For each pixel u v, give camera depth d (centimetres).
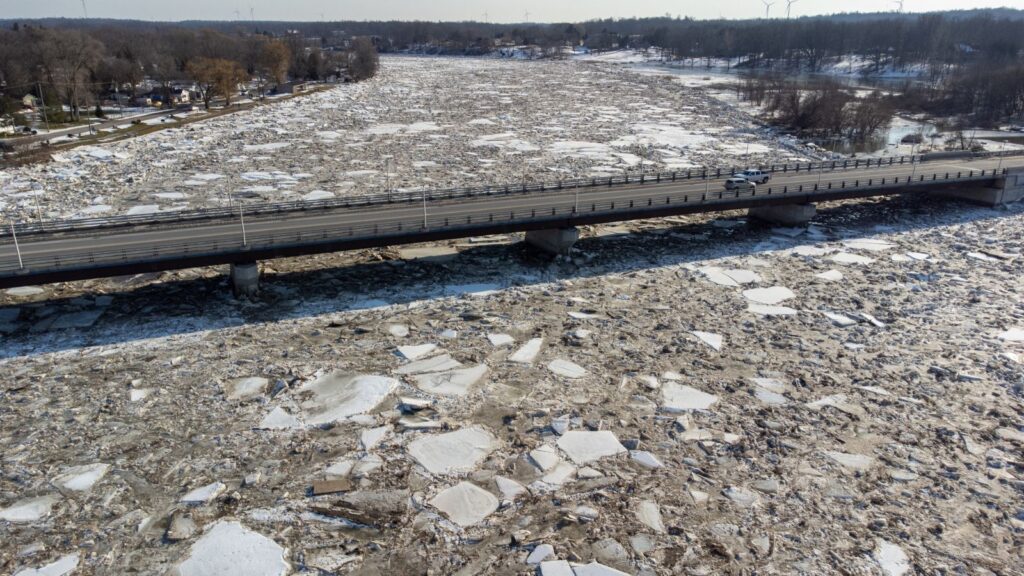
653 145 10344
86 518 2569
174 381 3491
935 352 3931
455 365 3719
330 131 11150
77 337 3956
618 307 4538
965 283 5016
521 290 4784
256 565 2353
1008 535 2542
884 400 3403
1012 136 11588
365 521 2575
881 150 10450
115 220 4825
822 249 5778
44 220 5953
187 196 6969
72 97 12238
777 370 3709
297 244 4384
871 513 2648
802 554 2439
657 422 3219
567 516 2605
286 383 3481
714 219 6625
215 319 4219
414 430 3120
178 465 2859
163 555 2403
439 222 4816
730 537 2519
